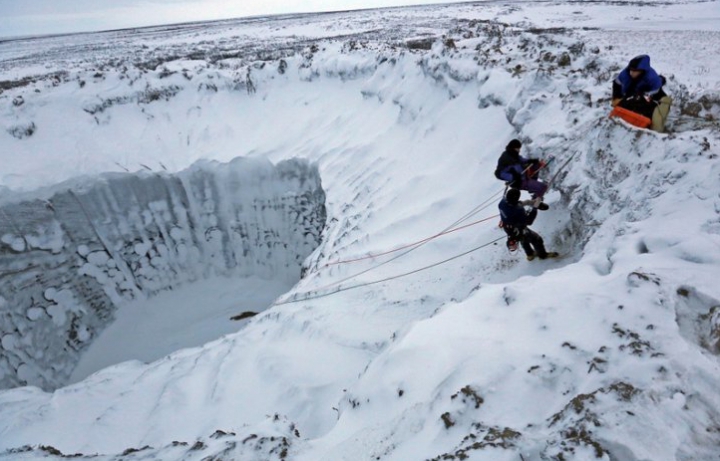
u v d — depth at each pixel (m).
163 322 16.98
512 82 11.45
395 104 15.83
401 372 4.16
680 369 2.81
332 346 7.67
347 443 3.73
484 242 8.49
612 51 17.97
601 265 4.61
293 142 18.25
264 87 20.38
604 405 2.67
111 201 16.94
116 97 18.77
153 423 7.73
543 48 14.27
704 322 3.25
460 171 11.03
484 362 3.54
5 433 8.59
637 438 2.43
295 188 17.77
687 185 4.96
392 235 10.49
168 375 9.55
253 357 8.52
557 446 2.55
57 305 15.40
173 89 19.88
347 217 12.92
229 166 18.00
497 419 3.02
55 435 8.29
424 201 11.04
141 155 17.83
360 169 14.66
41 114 17.41
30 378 14.08
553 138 8.48
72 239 16.09
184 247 18.19
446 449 3.00
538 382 3.18
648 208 5.20
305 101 19.64
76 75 19.25
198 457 4.18
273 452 3.92
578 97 8.95
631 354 3.02
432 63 14.59
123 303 17.03
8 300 14.33
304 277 12.41
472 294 5.05
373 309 8.31
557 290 4.17
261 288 18.19
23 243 15.00
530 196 8.45
